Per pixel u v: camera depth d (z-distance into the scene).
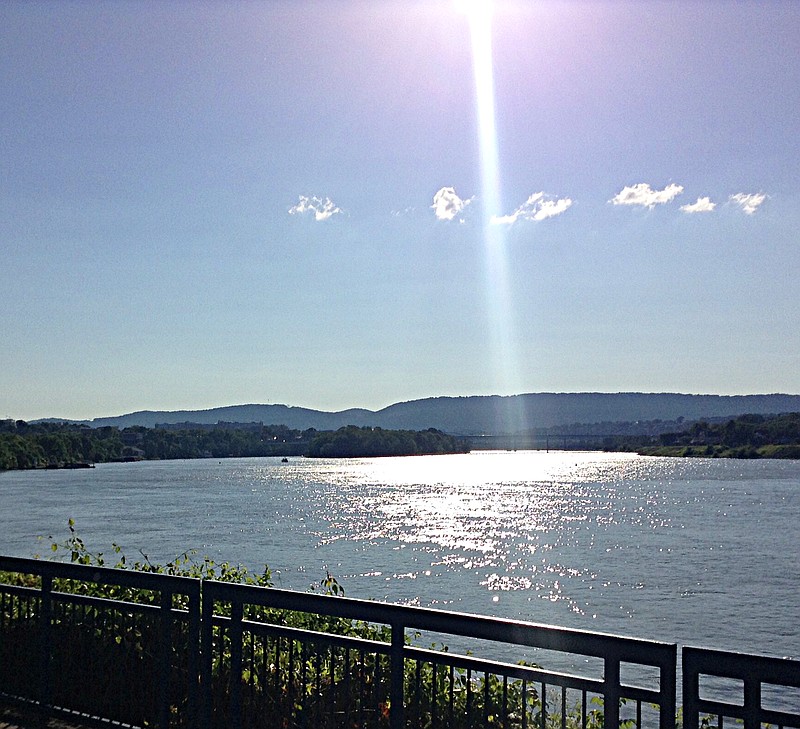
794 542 51.12
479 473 177.38
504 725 4.78
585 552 45.66
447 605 29.70
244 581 9.08
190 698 6.10
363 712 5.81
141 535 50.41
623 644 4.27
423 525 60.88
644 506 81.69
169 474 168.75
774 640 24.78
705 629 26.27
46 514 66.25
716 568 39.78
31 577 9.16
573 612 28.89
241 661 5.92
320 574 36.12
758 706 3.91
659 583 34.97
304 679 5.82
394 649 5.17
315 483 131.12
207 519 63.25
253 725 6.12
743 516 69.88
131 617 7.05
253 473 176.38
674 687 4.12
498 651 18.91
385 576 36.09
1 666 7.48
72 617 7.14
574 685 4.48
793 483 125.19
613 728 4.28
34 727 6.75
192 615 6.16
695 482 131.00
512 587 33.81
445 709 6.13
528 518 67.81
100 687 6.92
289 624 7.84
